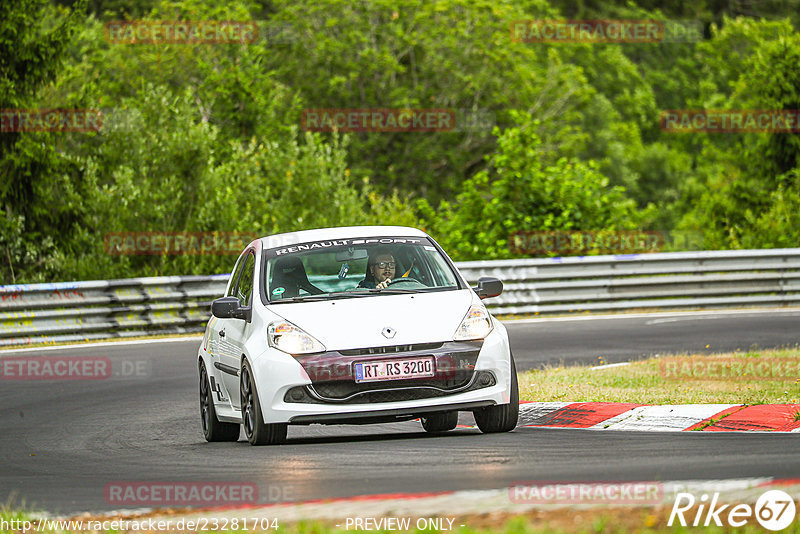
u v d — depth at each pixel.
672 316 79.75
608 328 71.88
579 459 26.66
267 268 35.03
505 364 32.06
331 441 33.50
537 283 84.31
